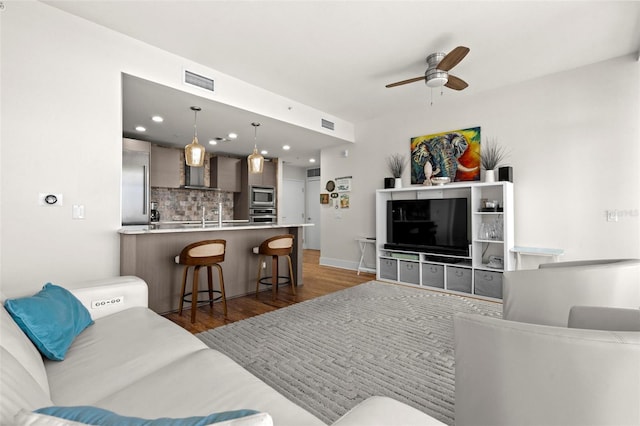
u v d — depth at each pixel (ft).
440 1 7.94
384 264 16.15
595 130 11.33
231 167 23.13
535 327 3.08
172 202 21.07
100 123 8.98
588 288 6.13
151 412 3.10
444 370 6.88
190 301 11.41
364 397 5.88
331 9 8.27
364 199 18.69
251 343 8.28
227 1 7.97
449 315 10.57
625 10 8.24
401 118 16.98
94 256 8.86
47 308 4.54
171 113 13.56
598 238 11.25
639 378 2.58
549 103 12.30
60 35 8.33
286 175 29.60
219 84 11.95
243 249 13.29
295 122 15.20
